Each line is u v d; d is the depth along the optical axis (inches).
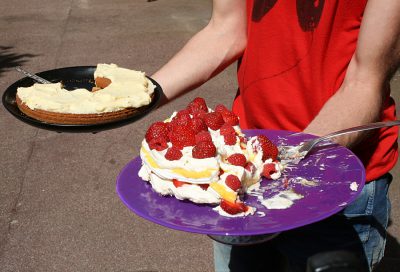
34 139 85.4
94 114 34.9
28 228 64.7
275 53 36.2
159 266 58.6
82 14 159.3
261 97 37.5
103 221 65.5
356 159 30.2
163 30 141.5
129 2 170.9
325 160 30.7
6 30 145.9
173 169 28.2
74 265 58.9
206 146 28.2
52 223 65.4
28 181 74.4
